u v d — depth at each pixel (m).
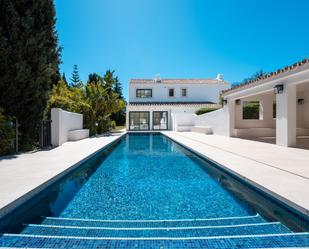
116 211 4.52
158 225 3.89
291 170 6.18
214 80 38.47
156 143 16.98
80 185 6.27
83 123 20.38
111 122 30.56
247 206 4.79
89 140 16.22
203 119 23.92
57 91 20.22
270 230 3.64
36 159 8.17
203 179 6.83
